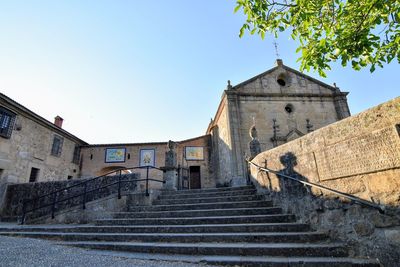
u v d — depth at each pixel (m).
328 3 3.93
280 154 6.45
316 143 5.09
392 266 3.46
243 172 13.93
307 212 5.30
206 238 5.21
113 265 4.02
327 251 4.21
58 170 16.97
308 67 4.19
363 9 3.67
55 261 4.16
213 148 20.00
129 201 8.27
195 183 19.75
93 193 9.94
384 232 3.62
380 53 3.95
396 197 3.48
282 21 4.21
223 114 17.06
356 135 4.16
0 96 12.20
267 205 6.85
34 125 14.95
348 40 3.79
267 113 15.78
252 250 4.48
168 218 6.52
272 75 17.16
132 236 5.71
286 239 4.82
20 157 13.62
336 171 4.50
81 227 6.69
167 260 4.38
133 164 19.00
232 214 6.52
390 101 3.64
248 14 4.14
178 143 19.95
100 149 19.61
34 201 10.93
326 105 16.47
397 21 3.58
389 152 3.59
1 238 6.36
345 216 4.32
